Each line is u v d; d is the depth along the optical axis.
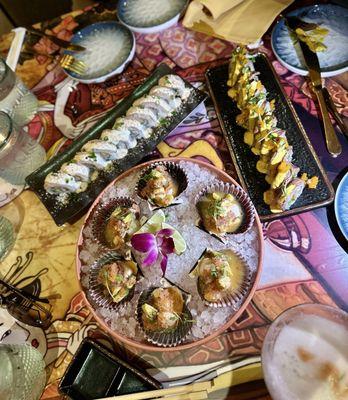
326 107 0.56
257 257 0.47
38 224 0.58
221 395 0.42
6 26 1.16
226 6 0.65
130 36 0.69
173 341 0.44
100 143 0.57
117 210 0.53
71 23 0.76
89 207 0.57
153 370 0.44
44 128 0.67
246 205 0.50
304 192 0.50
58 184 0.56
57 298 0.51
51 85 0.71
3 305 0.51
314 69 0.57
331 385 0.36
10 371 0.43
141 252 0.48
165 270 0.48
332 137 0.53
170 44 0.68
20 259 0.56
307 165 0.52
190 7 0.67
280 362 0.37
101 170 0.59
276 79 0.59
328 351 0.37
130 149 0.60
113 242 0.52
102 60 0.68
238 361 0.43
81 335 0.48
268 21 0.62
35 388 0.44
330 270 0.46
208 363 0.44
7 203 0.61
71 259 0.54
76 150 0.61
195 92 0.61
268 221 0.50
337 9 0.61
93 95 0.67
